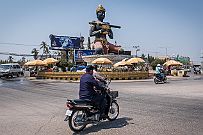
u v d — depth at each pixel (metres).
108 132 7.19
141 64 50.78
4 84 26.14
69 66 47.28
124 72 34.47
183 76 42.31
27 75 49.59
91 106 7.66
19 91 18.92
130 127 7.70
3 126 7.98
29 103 12.78
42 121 8.63
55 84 26.33
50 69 41.28
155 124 8.01
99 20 52.91
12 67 41.72
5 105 12.16
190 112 9.96
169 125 7.86
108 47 52.19
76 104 7.34
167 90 18.86
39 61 41.59
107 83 8.85
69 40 60.41
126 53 55.06
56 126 7.93
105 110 8.23
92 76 7.83
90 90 7.74
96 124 8.17
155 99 13.90
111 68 40.53
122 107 11.29
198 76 43.84
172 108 10.90
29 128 7.71
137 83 27.50
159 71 27.28
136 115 9.48
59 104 12.41
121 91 18.47
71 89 20.52
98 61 37.84
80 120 7.36
